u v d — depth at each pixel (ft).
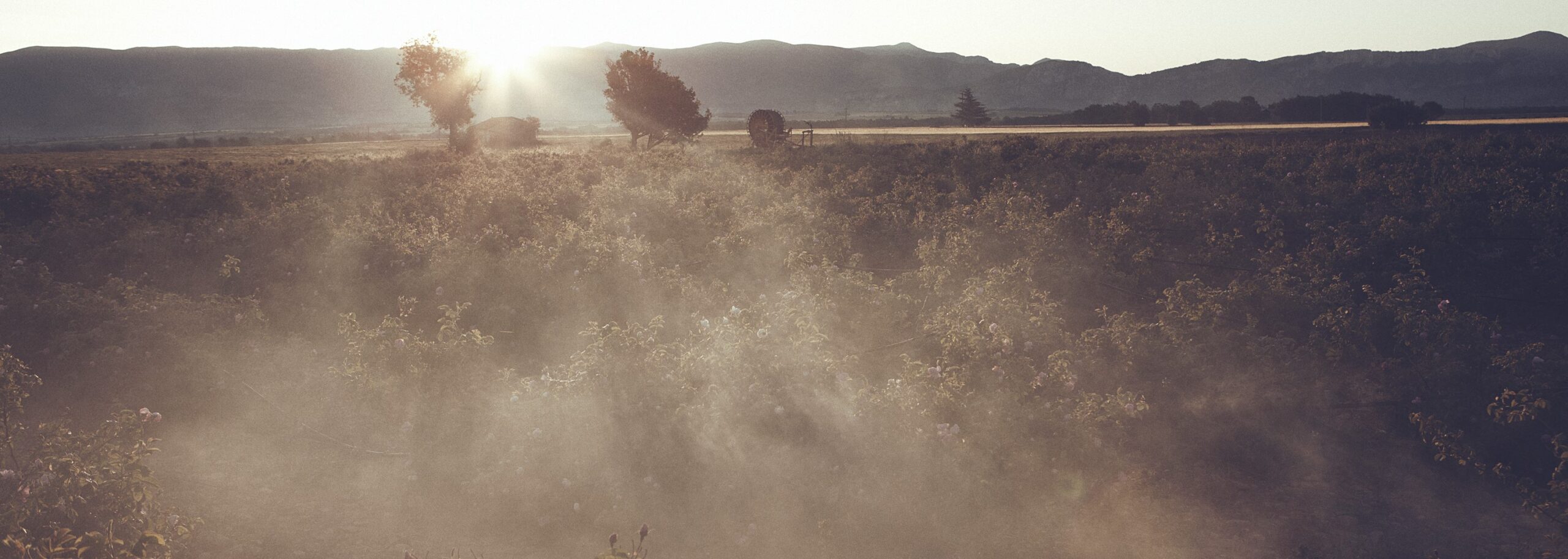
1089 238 49.65
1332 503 21.95
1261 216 54.90
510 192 71.36
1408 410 25.76
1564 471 20.59
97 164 148.46
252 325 35.06
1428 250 42.01
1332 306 33.68
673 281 39.86
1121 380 28.09
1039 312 30.63
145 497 18.75
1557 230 43.42
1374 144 94.48
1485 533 20.29
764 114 174.09
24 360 31.24
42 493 17.03
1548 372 24.89
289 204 65.16
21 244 53.98
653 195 66.33
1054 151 100.22
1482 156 76.07
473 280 41.50
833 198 72.74
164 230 56.54
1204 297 34.73
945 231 54.75
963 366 24.25
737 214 63.31
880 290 35.99
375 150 223.92
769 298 38.37
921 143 161.58
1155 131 202.18
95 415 28.14
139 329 31.37
